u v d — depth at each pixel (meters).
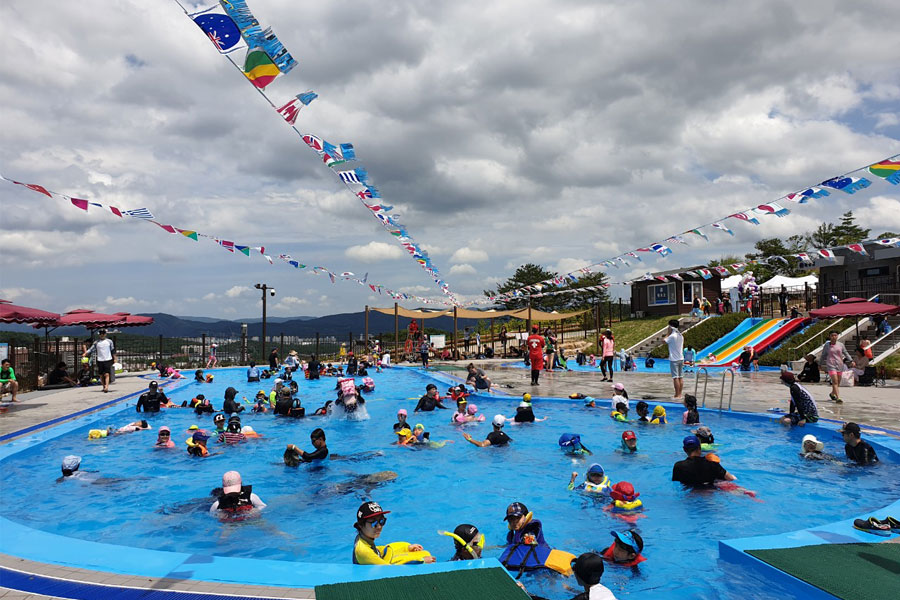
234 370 32.75
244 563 4.67
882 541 5.19
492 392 19.31
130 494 8.60
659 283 47.44
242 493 7.72
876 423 11.95
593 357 34.91
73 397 18.20
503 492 8.50
